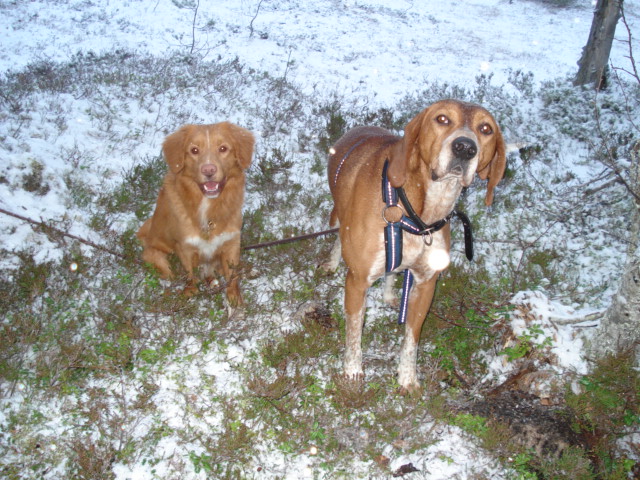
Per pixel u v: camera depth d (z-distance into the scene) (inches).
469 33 301.1
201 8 271.9
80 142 103.0
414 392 60.6
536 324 63.5
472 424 56.9
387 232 55.0
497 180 56.1
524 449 55.2
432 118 52.0
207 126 69.2
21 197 81.7
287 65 194.7
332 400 59.4
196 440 54.5
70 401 56.4
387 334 69.2
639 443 56.4
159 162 99.7
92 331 64.2
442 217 55.7
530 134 138.9
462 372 65.0
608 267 86.9
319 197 97.7
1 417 53.9
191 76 156.1
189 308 67.6
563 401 59.2
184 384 59.9
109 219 85.7
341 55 230.4
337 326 70.4
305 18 282.8
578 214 99.1
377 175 56.7
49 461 51.1
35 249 74.2
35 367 58.4
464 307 70.2
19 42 192.5
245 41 229.6
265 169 101.4
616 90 163.3
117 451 52.2
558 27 334.6
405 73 217.5
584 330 64.0
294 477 52.6
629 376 57.0
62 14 232.1
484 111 52.5
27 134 100.3
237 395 58.7
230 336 66.4
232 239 72.7
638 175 57.8
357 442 55.6
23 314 62.5
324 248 82.7
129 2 261.9
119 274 71.1
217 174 65.7
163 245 74.1
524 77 202.2
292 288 75.2
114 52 179.5
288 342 64.4
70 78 136.0
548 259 85.9
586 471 51.9
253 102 144.2
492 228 96.0
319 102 157.0
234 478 51.4
